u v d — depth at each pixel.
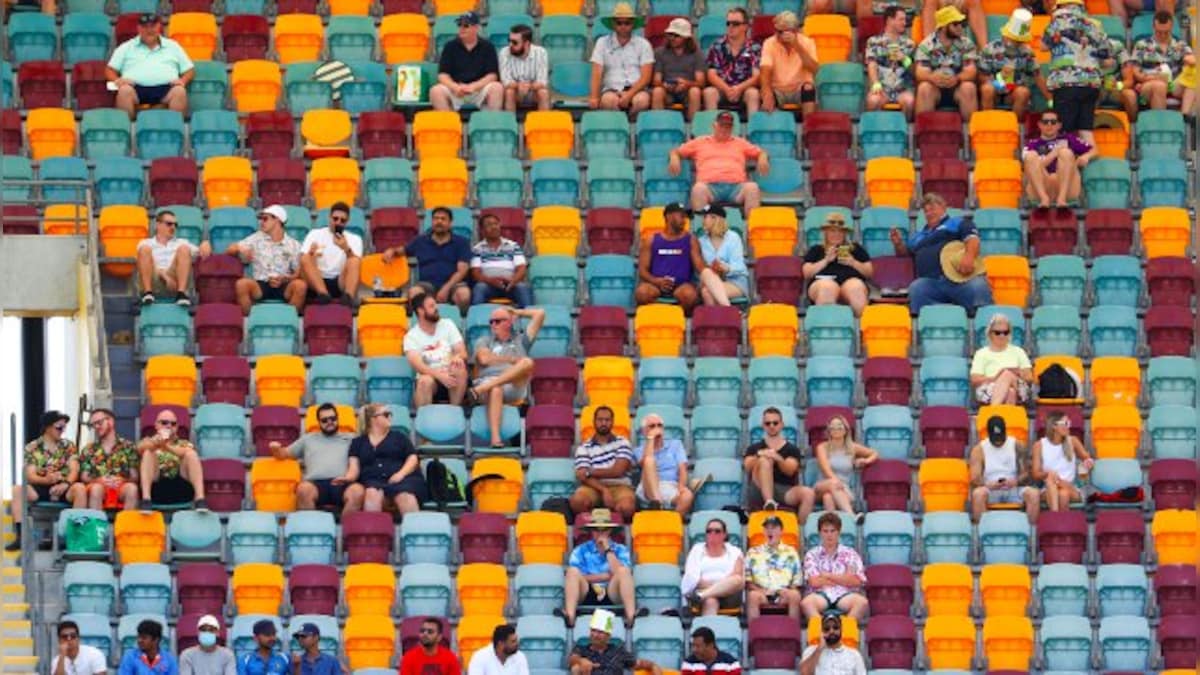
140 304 110.94
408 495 102.25
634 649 97.56
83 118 120.44
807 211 117.12
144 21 122.06
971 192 119.69
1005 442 104.69
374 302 111.69
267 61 124.56
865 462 104.62
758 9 128.88
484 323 110.38
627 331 111.44
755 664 97.06
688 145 118.44
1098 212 117.50
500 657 93.94
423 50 126.12
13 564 100.81
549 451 106.38
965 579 100.62
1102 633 99.56
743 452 106.88
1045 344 112.12
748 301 113.38
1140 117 121.88
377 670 95.81
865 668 96.06
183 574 99.06
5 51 124.56
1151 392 110.94
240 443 106.31
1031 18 124.19
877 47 123.44
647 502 103.06
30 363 110.81
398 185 118.62
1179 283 115.00
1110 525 102.88
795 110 122.56
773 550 99.19
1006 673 97.56
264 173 118.31
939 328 111.88
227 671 94.12
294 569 99.69
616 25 122.94
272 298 112.00
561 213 116.44
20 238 110.75
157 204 117.44
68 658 94.00
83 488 100.94
